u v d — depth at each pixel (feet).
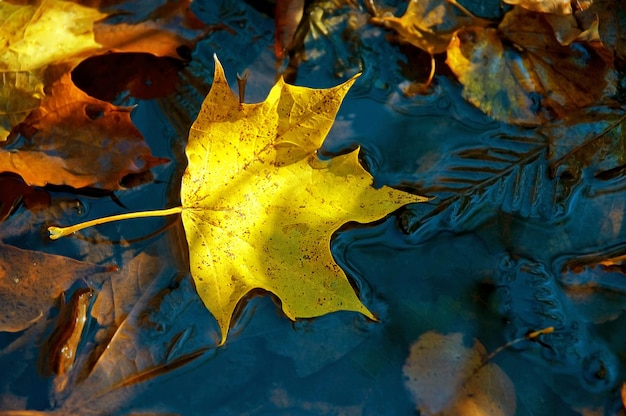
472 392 1.64
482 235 1.72
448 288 1.70
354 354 1.66
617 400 1.64
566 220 1.73
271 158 1.65
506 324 1.68
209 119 1.60
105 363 1.64
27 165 1.68
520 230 1.72
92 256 1.69
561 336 1.67
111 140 1.68
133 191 1.72
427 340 1.67
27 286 1.65
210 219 1.65
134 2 1.74
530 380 1.65
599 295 1.69
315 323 1.67
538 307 1.68
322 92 1.60
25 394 1.63
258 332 1.67
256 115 1.61
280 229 1.66
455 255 1.71
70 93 1.67
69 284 1.67
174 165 1.74
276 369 1.65
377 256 1.71
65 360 1.64
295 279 1.65
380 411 1.64
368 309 1.68
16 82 1.67
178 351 1.65
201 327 1.67
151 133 1.75
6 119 1.67
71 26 1.70
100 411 1.63
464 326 1.67
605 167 1.75
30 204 1.70
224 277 1.64
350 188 1.66
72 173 1.69
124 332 1.65
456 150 1.76
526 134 1.76
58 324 1.65
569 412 1.63
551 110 1.76
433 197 1.67
